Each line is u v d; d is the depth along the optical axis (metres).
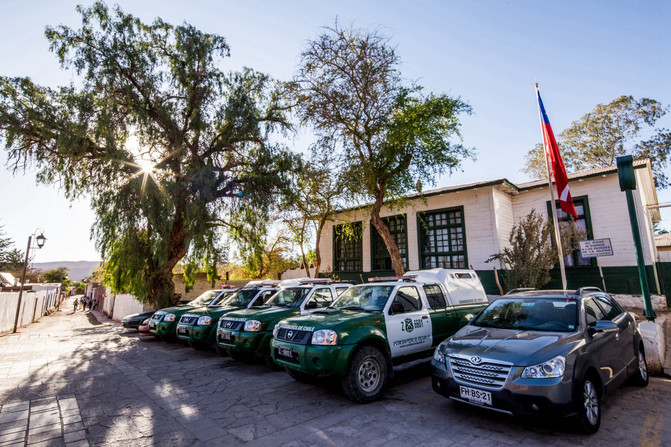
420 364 7.13
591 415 4.12
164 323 11.66
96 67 15.62
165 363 8.79
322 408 5.23
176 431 4.50
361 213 21.09
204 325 9.33
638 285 13.42
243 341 7.45
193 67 17.66
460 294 7.99
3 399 5.96
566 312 5.01
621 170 7.73
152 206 15.41
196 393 6.18
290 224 20.05
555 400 3.80
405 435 4.18
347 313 6.14
